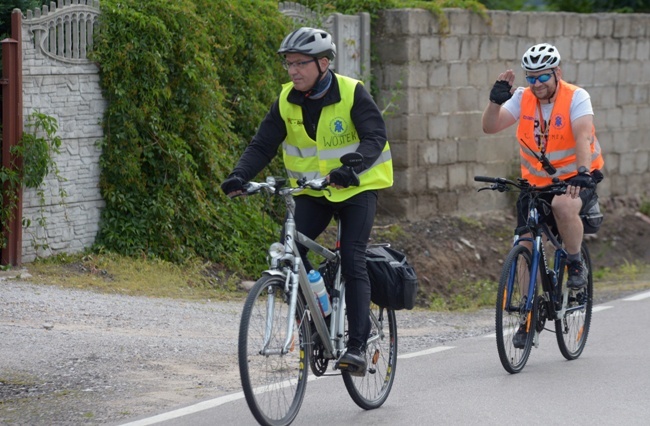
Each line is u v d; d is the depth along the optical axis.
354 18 33.34
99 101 25.94
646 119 42.31
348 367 13.37
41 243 24.81
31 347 17.45
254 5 30.16
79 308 21.08
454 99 35.28
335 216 14.03
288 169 14.10
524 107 17.48
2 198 23.98
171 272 25.72
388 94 33.97
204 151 27.48
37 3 25.41
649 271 36.66
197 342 19.19
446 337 21.58
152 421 13.54
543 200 17.31
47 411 14.10
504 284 16.41
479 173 36.44
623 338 20.41
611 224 40.22
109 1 25.78
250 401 12.13
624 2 48.16
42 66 24.59
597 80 40.12
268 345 12.50
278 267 12.89
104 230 26.06
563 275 17.92
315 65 13.34
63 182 25.27
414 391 15.55
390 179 13.97
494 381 16.20
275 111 13.88
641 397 15.05
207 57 27.22
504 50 36.66
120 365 16.86
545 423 13.59
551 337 20.47
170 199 26.52
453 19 34.88
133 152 26.05
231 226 27.81
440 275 32.12
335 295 13.74
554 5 49.34
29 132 24.34
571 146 17.25
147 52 25.75
